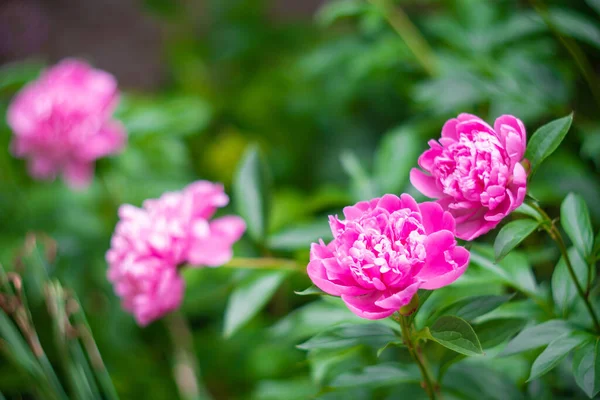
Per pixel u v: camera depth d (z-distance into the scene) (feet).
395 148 4.38
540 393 3.82
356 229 3.12
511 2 5.42
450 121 3.26
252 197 4.09
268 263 3.96
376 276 3.08
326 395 3.94
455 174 3.17
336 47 5.85
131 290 3.92
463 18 5.00
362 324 3.41
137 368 5.69
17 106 5.33
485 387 3.78
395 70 5.67
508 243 3.20
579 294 3.43
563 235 4.48
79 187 5.93
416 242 3.08
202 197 3.88
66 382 5.12
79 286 5.71
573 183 4.52
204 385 5.57
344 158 4.32
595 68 5.33
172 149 6.37
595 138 4.23
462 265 3.05
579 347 3.26
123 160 5.73
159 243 3.76
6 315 4.15
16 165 6.39
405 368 3.54
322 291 3.15
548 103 4.37
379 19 5.09
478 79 4.43
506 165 3.14
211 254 3.82
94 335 5.65
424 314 3.63
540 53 4.89
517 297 4.23
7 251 5.79
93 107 5.18
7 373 4.78
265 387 4.47
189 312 5.77
